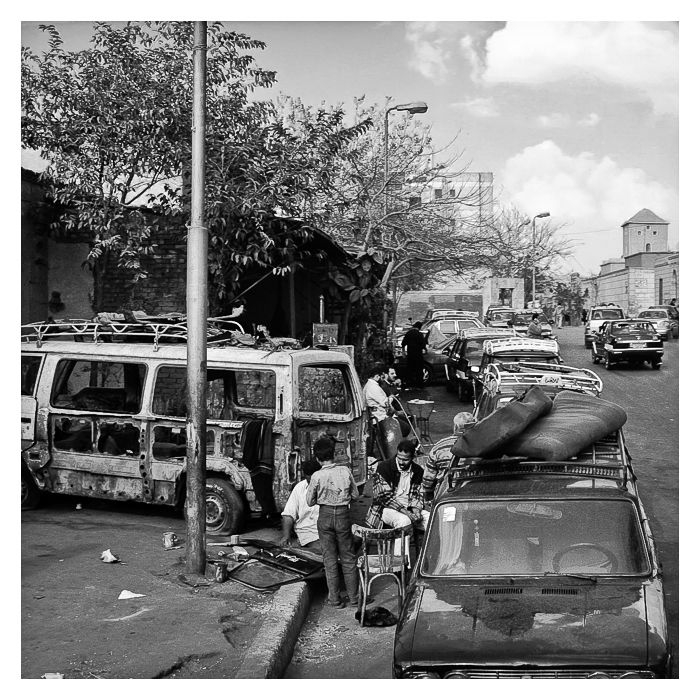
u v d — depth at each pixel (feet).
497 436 20.36
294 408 29.55
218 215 44.19
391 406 44.11
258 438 29.73
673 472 41.98
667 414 63.16
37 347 33.68
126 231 45.70
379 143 75.51
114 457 31.81
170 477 30.86
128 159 45.47
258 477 29.55
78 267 48.60
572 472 20.25
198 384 25.45
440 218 73.77
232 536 29.14
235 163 45.50
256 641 20.33
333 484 24.85
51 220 47.83
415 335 79.10
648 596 16.96
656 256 202.49
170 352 31.63
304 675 20.25
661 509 34.50
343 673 20.30
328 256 56.34
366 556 23.85
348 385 33.55
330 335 50.19
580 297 239.71
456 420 30.91
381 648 21.85
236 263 46.26
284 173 45.60
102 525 31.32
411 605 17.44
